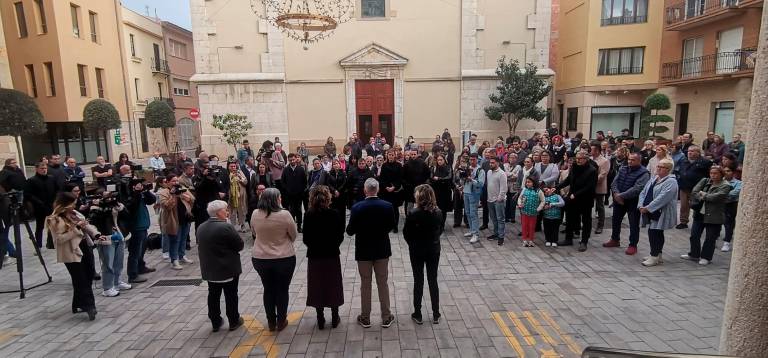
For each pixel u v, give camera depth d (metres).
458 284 6.67
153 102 27.33
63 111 23.05
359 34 23.25
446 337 5.05
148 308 6.09
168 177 7.76
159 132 32.09
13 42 23.28
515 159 10.42
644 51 24.14
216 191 8.70
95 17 25.38
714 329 5.09
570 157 10.62
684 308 5.67
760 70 1.83
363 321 5.34
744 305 1.89
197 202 8.54
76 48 23.61
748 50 18.52
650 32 23.83
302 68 23.39
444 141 15.92
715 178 7.10
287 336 5.17
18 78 23.50
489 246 8.59
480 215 11.42
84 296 5.74
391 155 9.59
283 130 23.61
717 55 20.16
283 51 23.14
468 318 5.52
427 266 5.34
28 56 23.12
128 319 5.75
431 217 5.23
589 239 8.99
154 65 31.34
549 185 9.22
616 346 4.74
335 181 9.76
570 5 26.98
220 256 5.13
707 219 7.15
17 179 9.71
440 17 23.19
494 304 5.92
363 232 5.17
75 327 5.54
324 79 23.47
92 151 25.70
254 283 6.96
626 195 7.84
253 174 10.16
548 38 23.02
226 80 23.02
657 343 4.79
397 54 23.30
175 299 6.41
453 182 10.12
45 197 9.25
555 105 29.41
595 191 8.39
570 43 27.12
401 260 7.84
